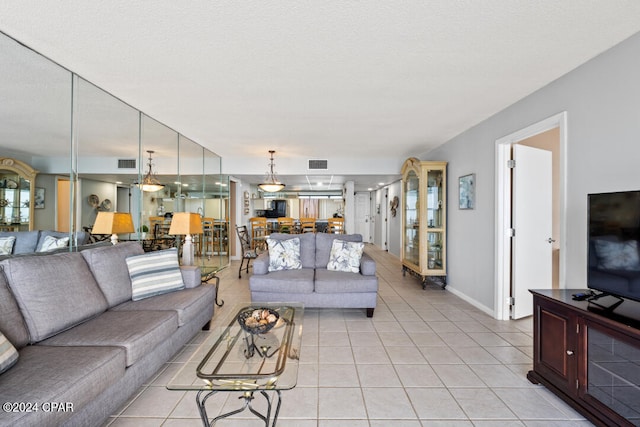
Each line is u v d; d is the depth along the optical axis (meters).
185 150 4.51
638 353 1.38
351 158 6.09
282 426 1.62
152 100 2.88
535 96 2.63
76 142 2.63
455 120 3.47
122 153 3.20
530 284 3.25
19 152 2.22
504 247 3.17
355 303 3.28
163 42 1.87
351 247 3.72
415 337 2.79
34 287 1.72
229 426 1.63
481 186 3.53
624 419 1.45
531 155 3.22
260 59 2.08
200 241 5.09
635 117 1.79
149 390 1.95
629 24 1.68
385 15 1.59
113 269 2.36
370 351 2.51
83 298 1.98
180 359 2.36
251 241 7.20
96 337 1.72
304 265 3.95
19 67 2.10
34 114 2.28
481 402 1.84
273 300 3.30
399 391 1.95
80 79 2.44
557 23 1.67
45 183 2.41
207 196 5.35
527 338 2.76
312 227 8.34
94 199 2.89
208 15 1.59
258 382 1.43
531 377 2.04
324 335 2.83
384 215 8.95
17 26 1.71
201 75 2.34
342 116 3.35
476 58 2.06
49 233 2.45
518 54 2.01
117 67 2.21
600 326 1.56
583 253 2.12
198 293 2.67
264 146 4.96
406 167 5.21
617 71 1.89
